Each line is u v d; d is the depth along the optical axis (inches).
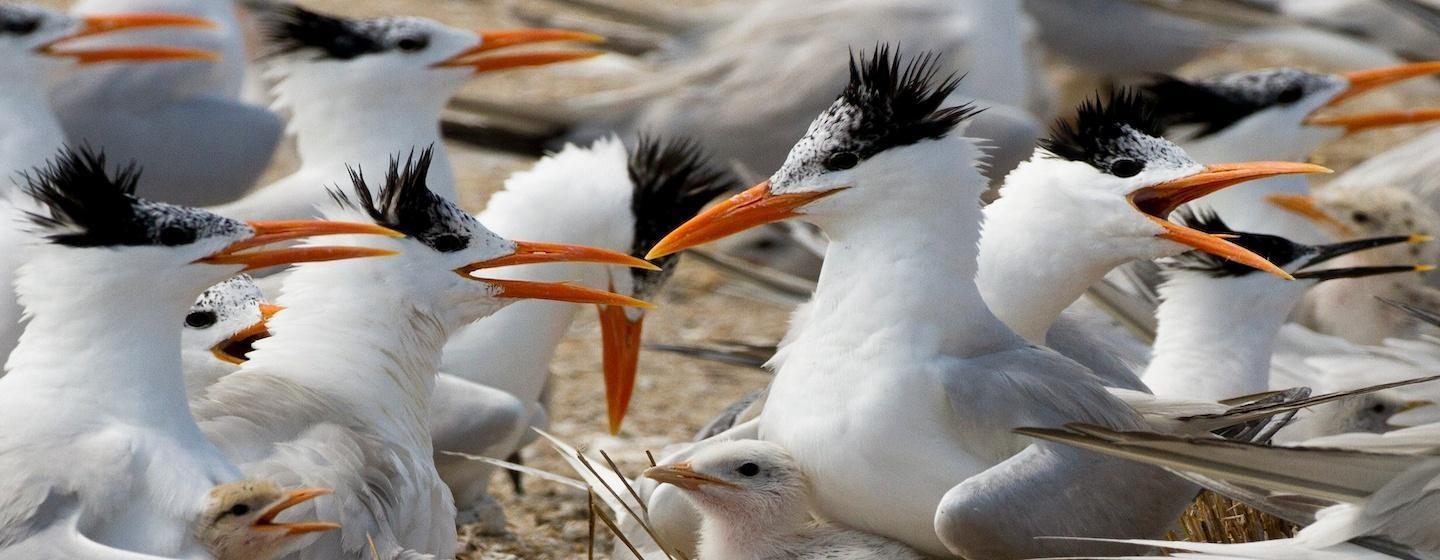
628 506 385.1
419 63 523.8
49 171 395.2
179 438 321.4
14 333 414.0
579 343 665.6
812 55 724.7
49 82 559.8
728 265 713.6
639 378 626.2
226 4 684.7
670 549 380.5
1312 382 478.9
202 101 654.5
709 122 732.0
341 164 520.7
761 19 753.0
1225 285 442.0
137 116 638.5
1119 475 343.0
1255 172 376.8
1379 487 304.3
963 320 353.4
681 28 824.9
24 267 330.6
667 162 502.3
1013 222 399.2
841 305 354.9
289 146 799.7
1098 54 824.3
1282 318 447.8
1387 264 550.0
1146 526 348.2
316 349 369.4
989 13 706.2
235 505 304.0
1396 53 888.9
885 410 346.3
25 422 313.1
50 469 304.7
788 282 709.9
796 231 646.5
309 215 509.7
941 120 350.9
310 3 1048.8
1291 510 329.1
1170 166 384.2
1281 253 444.1
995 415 343.6
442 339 383.9
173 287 327.6
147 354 324.8
